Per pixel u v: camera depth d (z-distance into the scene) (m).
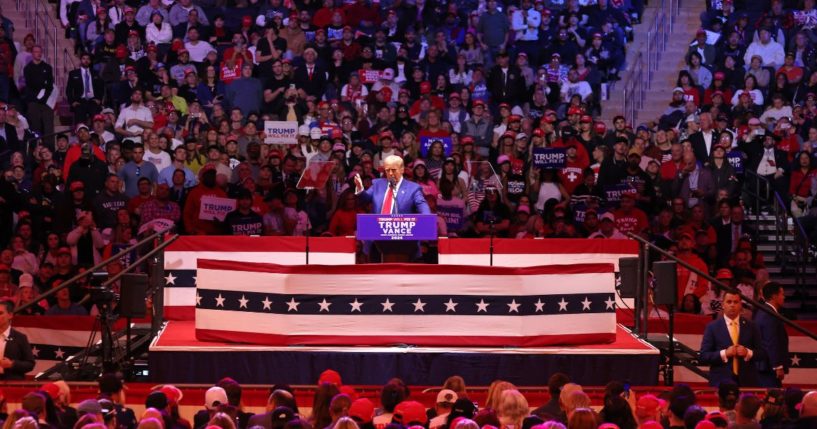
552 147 21.91
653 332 16.86
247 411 13.30
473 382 13.75
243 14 28.00
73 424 9.90
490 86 26.41
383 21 28.16
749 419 10.09
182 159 22.31
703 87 27.09
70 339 17.30
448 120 25.03
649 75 28.23
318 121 24.45
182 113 24.86
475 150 22.58
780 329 14.10
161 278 15.35
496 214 20.72
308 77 25.95
